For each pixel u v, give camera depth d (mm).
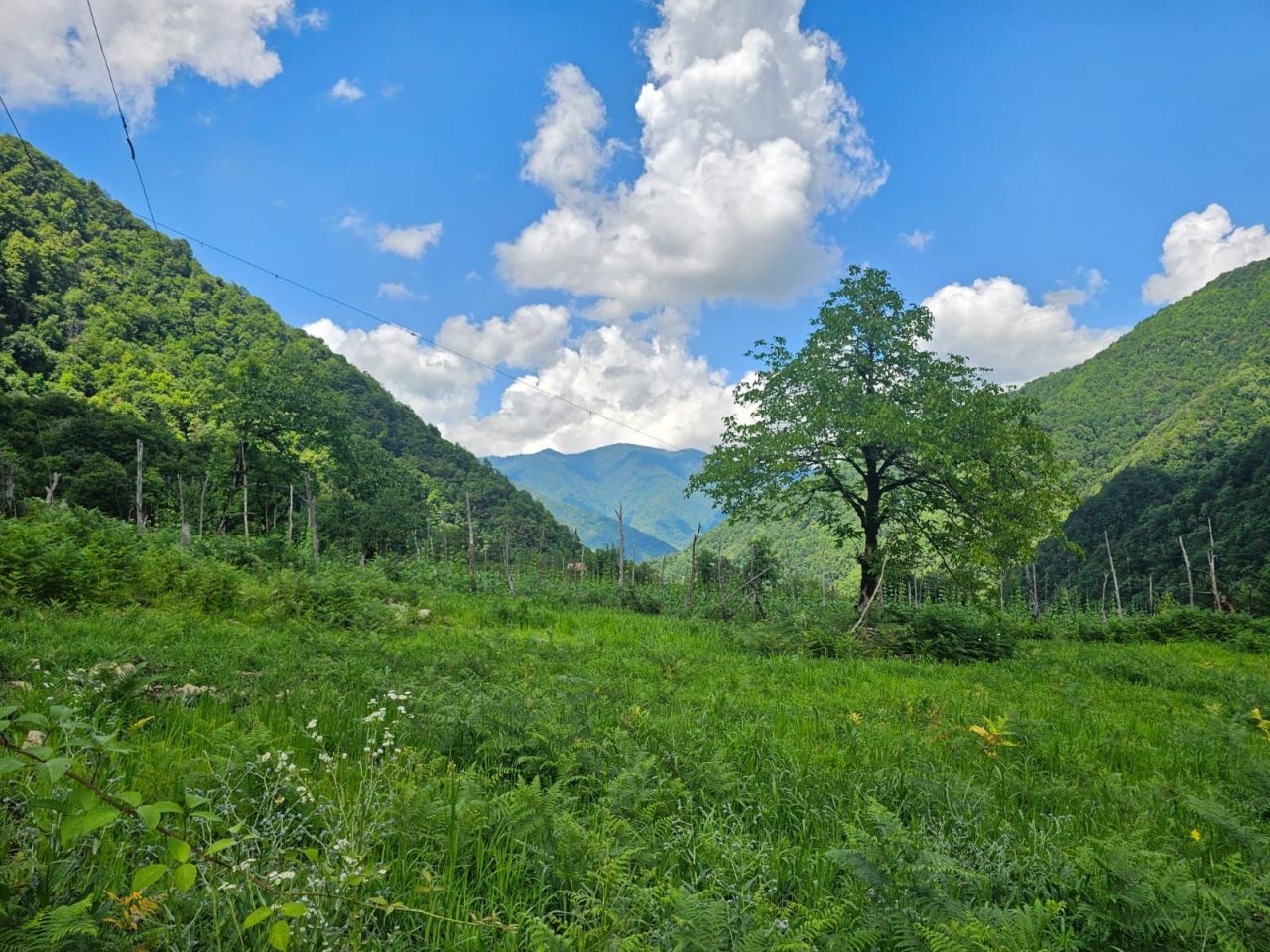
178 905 2648
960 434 19672
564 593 25594
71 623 9648
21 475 37844
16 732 2412
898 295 21594
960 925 2920
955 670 13617
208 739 4707
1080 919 3391
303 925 2471
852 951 2955
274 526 43094
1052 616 33875
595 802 4582
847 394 20781
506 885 3414
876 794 5230
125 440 53031
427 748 5262
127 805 1959
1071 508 19625
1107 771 6121
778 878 3775
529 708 6141
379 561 28453
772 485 22188
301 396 45969
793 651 14992
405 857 3492
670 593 30047
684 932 2789
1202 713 10039
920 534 21312
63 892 2643
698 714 7715
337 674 7996
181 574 14719
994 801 5203
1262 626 23734
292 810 3650
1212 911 3172
